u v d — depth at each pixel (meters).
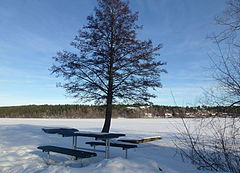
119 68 11.48
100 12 11.80
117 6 11.69
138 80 11.58
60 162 5.88
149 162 4.91
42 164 5.46
